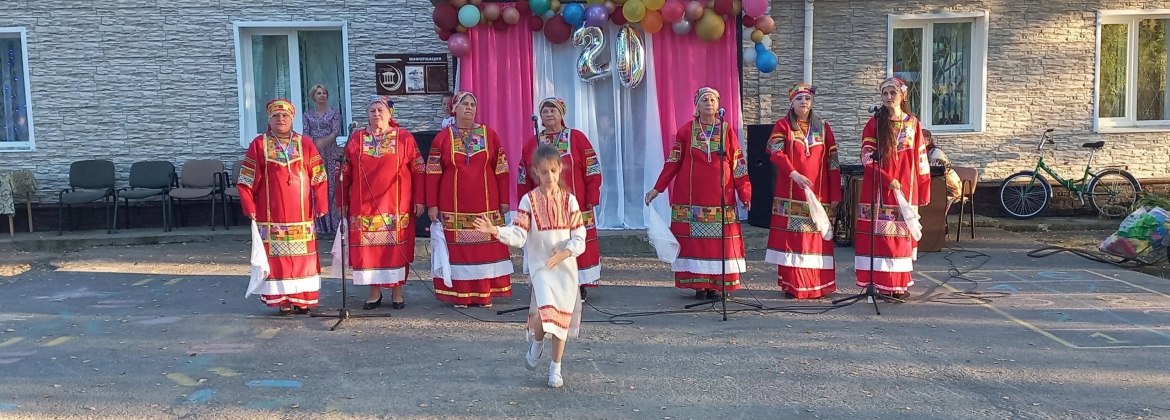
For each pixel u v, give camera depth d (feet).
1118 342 18.31
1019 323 19.95
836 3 34.47
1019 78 35.45
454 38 30.17
